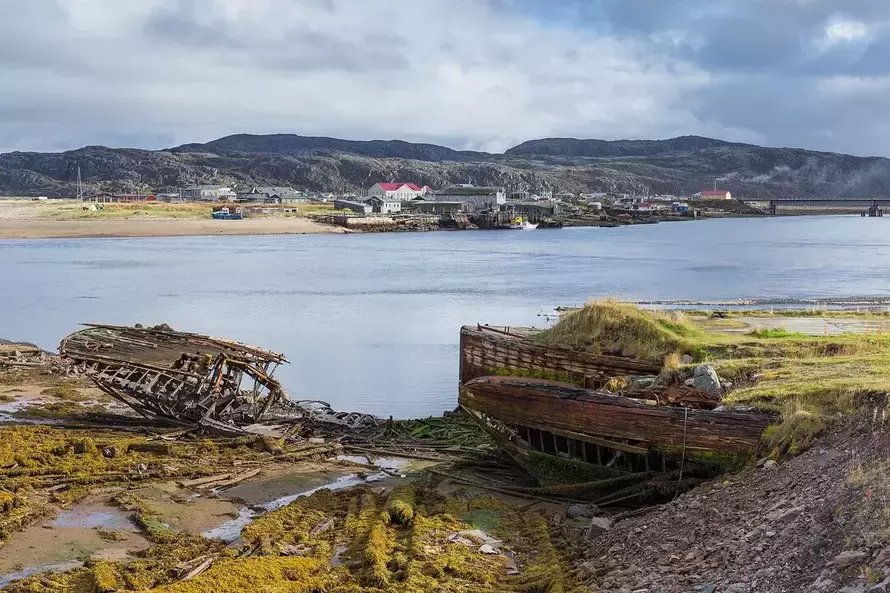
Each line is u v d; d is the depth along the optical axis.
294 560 15.73
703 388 21.83
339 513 19.11
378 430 28.22
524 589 14.20
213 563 15.68
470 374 30.67
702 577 12.97
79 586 14.84
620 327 27.50
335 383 35.53
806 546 12.16
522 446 21.72
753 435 17.92
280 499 20.81
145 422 27.80
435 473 22.34
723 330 30.19
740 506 15.19
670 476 18.70
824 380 19.64
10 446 22.92
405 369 38.22
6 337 45.34
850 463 14.39
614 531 16.58
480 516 18.61
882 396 17.23
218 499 20.55
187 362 29.30
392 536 17.20
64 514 18.88
